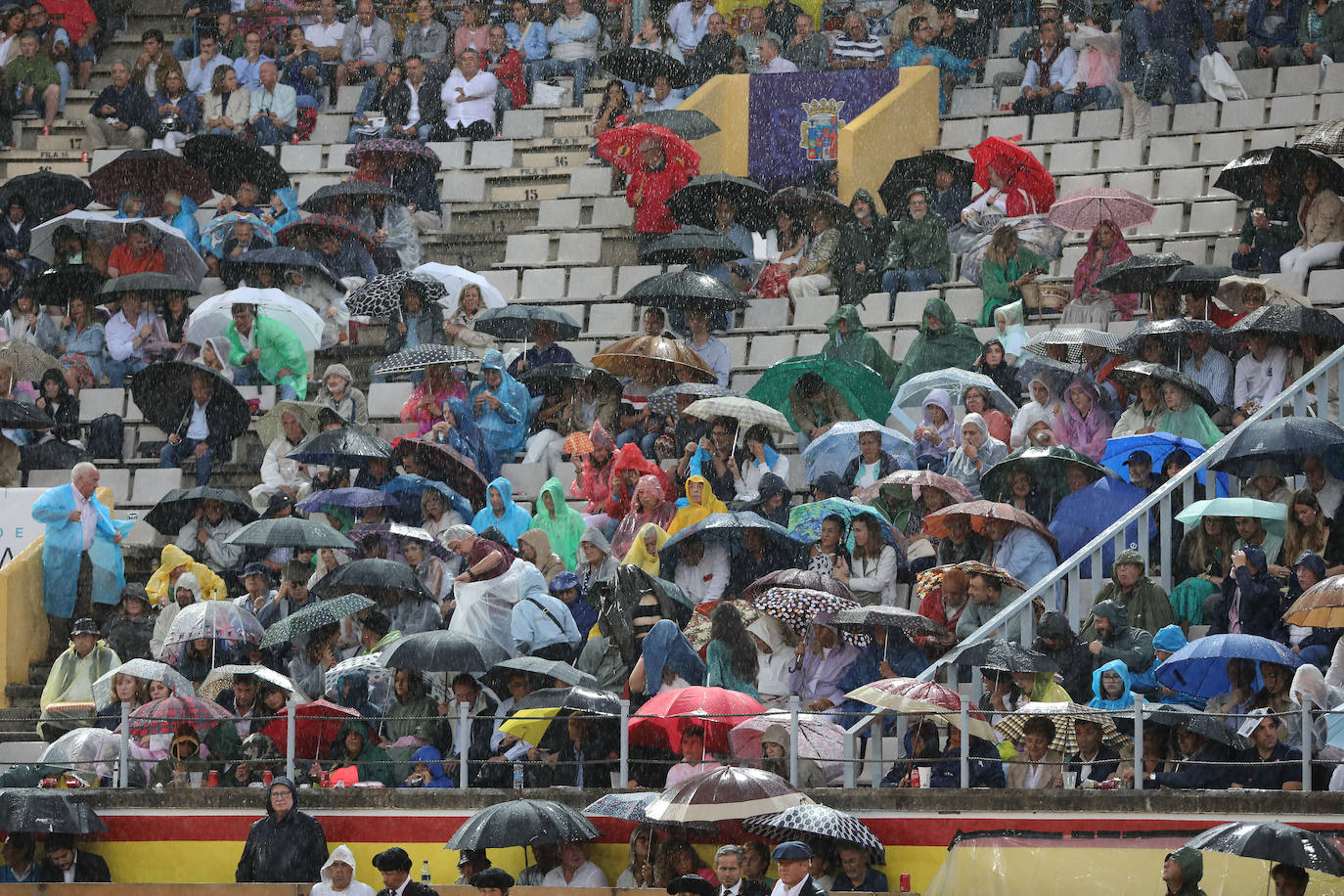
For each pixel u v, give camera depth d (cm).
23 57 10506
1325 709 4700
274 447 7300
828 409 7056
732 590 5950
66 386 7900
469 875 5003
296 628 5706
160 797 5297
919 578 5628
